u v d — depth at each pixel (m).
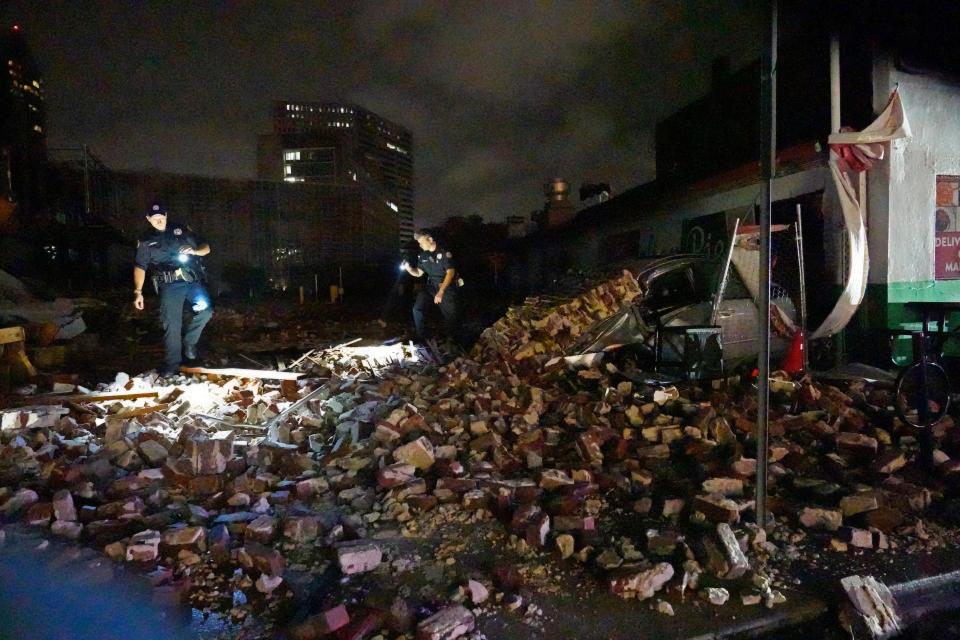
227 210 53.81
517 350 7.14
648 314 7.35
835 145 7.24
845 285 7.24
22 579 2.84
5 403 5.92
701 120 14.30
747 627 2.63
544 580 2.97
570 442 4.91
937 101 7.36
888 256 7.13
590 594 2.86
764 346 3.25
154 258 7.62
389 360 8.45
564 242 20.02
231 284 45.69
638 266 7.81
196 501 4.01
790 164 8.20
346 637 2.46
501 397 5.91
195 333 8.56
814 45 8.67
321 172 92.12
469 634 2.53
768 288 3.21
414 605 2.75
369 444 4.71
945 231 7.35
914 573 3.04
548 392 6.19
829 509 3.59
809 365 7.57
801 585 2.94
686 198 11.62
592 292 7.25
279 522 3.52
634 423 5.22
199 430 5.21
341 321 18.19
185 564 3.12
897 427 5.05
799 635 2.70
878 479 4.11
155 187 49.06
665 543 3.19
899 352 7.15
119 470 4.46
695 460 4.50
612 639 2.53
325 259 58.06
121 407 6.18
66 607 2.69
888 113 6.89
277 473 4.50
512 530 3.43
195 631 2.60
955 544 3.33
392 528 3.56
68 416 5.66
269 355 9.86
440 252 9.57
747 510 3.67
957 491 4.02
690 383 6.38
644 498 3.78
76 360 9.24
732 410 5.35
